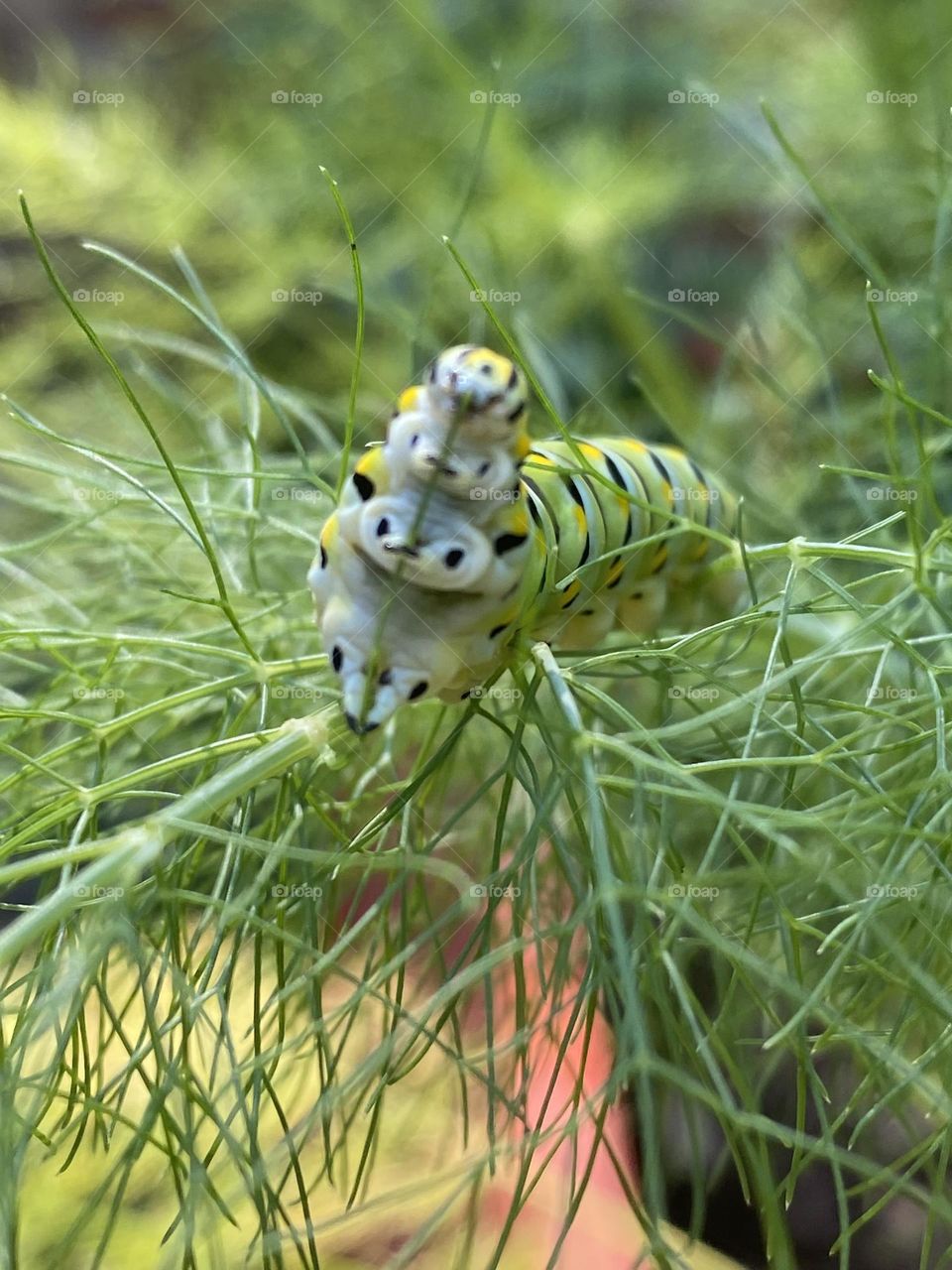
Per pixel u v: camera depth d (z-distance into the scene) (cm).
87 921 10
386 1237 12
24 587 13
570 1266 11
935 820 9
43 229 19
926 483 10
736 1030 11
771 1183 8
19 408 10
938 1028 10
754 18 20
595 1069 12
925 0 16
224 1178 12
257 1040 9
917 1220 13
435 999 8
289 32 21
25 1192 12
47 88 21
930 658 12
